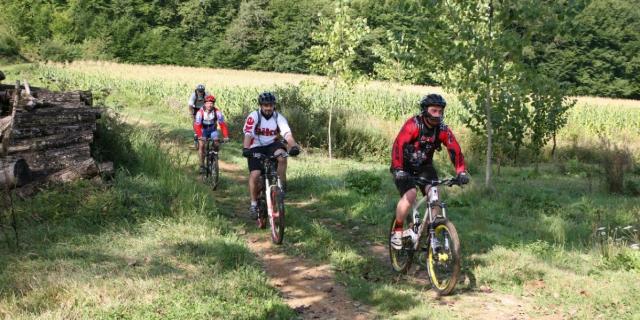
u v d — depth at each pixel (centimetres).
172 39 8250
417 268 594
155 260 539
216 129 1042
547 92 1538
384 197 938
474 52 1083
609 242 680
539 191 1075
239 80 4616
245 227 743
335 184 1021
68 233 591
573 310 487
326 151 1603
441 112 510
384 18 7094
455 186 1091
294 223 755
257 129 709
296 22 8319
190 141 1508
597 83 7175
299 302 497
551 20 1037
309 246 659
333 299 506
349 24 1543
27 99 802
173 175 842
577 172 1453
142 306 429
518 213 900
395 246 564
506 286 545
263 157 693
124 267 512
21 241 555
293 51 8288
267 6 8400
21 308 414
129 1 8381
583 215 885
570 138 2123
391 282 553
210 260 556
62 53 6375
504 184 1194
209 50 8531
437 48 1112
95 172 729
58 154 747
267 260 614
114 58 7506
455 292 528
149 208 699
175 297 451
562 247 678
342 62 1547
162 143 1213
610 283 552
